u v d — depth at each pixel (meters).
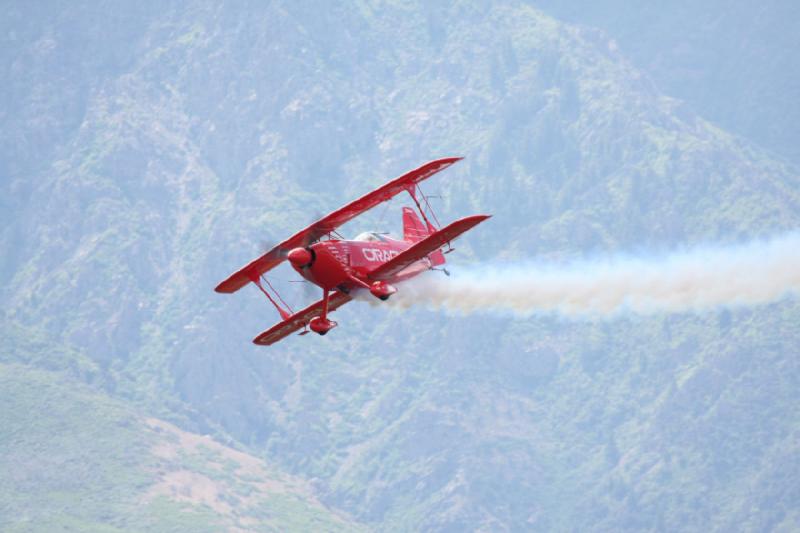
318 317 131.00
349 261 124.62
